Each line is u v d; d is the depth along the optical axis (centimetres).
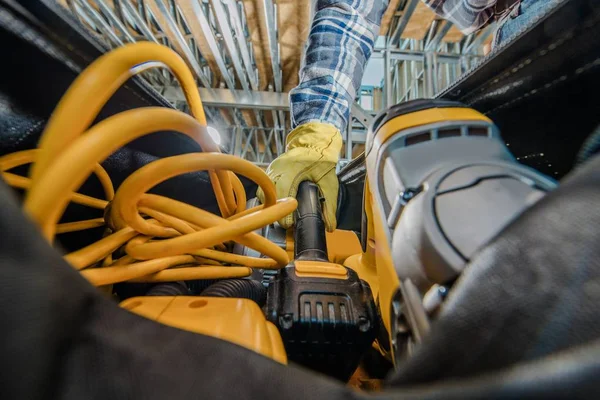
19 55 28
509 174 23
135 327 13
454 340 11
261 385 13
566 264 10
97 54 33
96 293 13
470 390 8
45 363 10
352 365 35
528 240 11
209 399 12
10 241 10
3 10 25
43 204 19
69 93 22
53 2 27
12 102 31
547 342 9
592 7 22
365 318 33
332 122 75
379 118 36
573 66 26
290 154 66
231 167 33
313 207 57
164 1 199
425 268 20
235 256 44
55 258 12
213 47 238
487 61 31
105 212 35
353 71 79
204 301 32
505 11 99
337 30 78
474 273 12
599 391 6
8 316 10
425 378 12
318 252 49
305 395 12
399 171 28
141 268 34
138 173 29
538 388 7
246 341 25
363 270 56
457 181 23
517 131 35
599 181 11
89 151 21
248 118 389
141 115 24
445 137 29
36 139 36
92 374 11
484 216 20
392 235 28
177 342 14
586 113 26
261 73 297
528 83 30
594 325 8
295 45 255
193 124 30
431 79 252
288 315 33
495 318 11
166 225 42
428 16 218
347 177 100
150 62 29
